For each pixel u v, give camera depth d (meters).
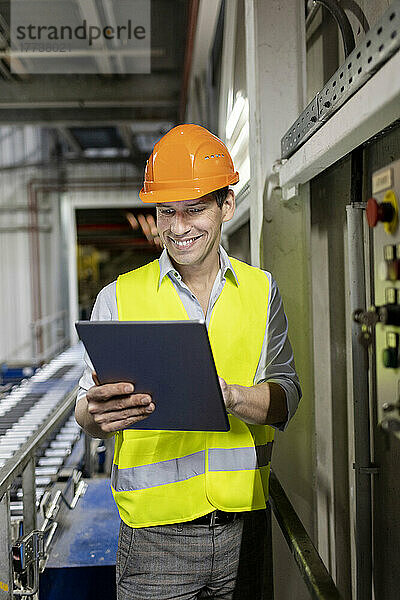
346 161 1.56
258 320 1.45
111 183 9.01
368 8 1.40
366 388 1.37
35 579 1.89
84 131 7.91
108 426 1.20
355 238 1.36
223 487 1.41
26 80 5.45
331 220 1.74
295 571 1.94
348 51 1.34
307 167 1.48
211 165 1.35
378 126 1.04
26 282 9.00
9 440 2.00
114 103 5.52
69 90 5.47
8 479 1.61
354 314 1.36
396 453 1.22
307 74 2.10
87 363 1.42
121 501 1.42
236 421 1.44
